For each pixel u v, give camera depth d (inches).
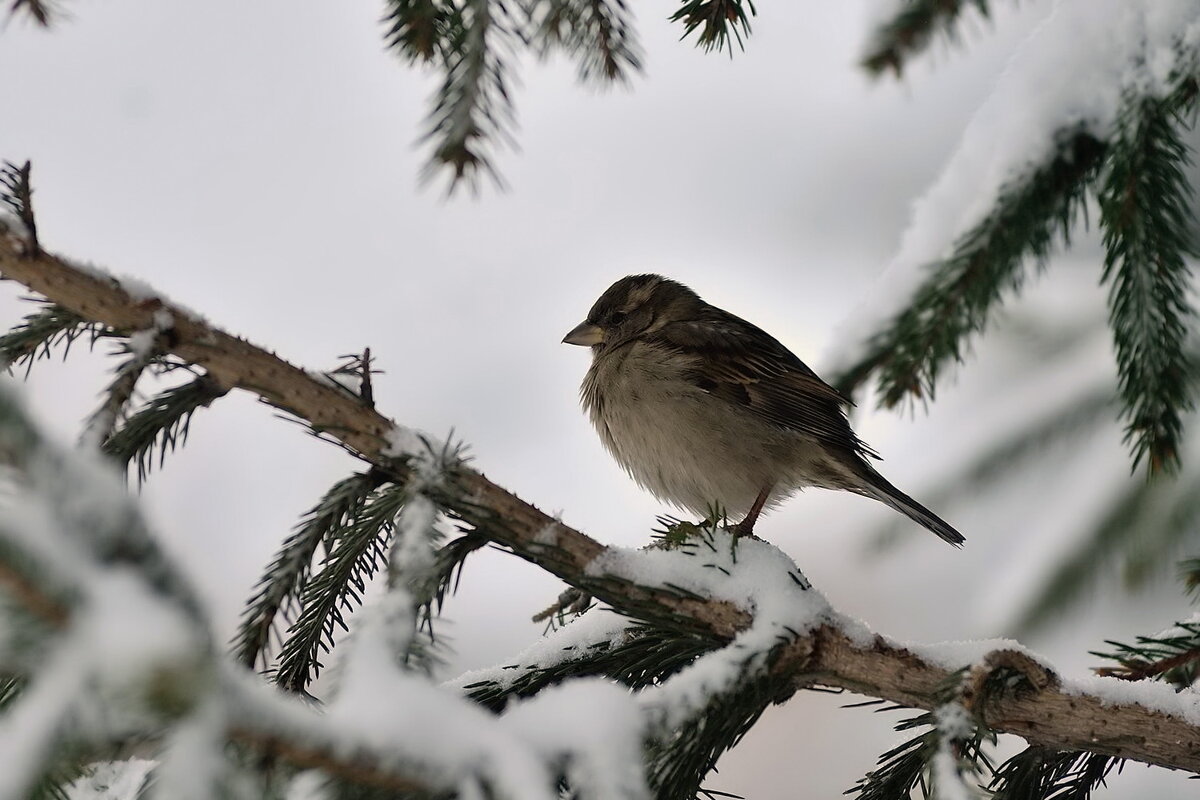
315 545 215.0
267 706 116.3
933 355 283.6
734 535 231.3
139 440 210.4
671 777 192.2
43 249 199.8
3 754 95.9
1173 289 246.7
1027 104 268.5
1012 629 413.7
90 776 191.3
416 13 214.5
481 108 210.5
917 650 214.5
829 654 214.2
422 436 213.5
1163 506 388.5
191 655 99.4
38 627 99.9
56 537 102.0
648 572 220.5
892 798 216.4
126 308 201.3
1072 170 266.4
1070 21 268.2
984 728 180.1
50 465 106.2
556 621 291.0
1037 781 226.7
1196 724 201.6
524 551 217.8
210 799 104.0
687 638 221.5
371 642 148.6
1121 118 252.8
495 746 134.1
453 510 213.3
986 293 277.1
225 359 205.0
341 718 127.3
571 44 235.0
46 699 97.8
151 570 105.0
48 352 219.9
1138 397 250.2
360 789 129.6
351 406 210.5
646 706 186.4
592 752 148.6
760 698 202.5
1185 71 249.4
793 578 221.5
